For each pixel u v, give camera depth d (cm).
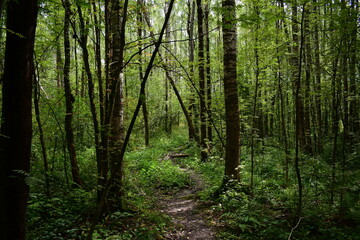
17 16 210
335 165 521
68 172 775
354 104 943
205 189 738
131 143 1500
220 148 1097
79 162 877
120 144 508
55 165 818
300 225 463
